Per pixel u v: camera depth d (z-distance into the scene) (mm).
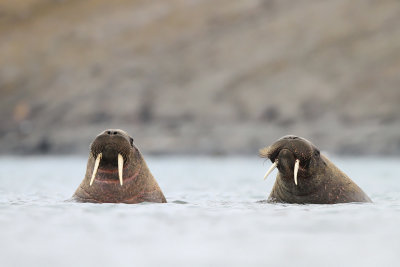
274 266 22000
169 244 26047
